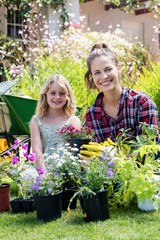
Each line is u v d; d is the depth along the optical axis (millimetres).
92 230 2551
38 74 6219
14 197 3414
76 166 2979
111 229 2551
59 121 3797
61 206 2951
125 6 10828
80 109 4488
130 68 5926
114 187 2986
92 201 2719
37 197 2793
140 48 7426
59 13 9352
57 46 6887
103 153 3047
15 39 8859
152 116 3252
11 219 2885
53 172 2959
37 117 3799
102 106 3396
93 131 3346
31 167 3273
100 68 3215
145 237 2377
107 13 12164
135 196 3057
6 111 4344
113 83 3229
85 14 11984
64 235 2486
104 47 3395
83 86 5773
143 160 3109
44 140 3717
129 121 3293
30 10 8992
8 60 8562
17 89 5855
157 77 5496
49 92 3779
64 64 6324
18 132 4578
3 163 3236
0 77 8461
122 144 3133
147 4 10234
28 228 2650
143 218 2756
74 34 7355
